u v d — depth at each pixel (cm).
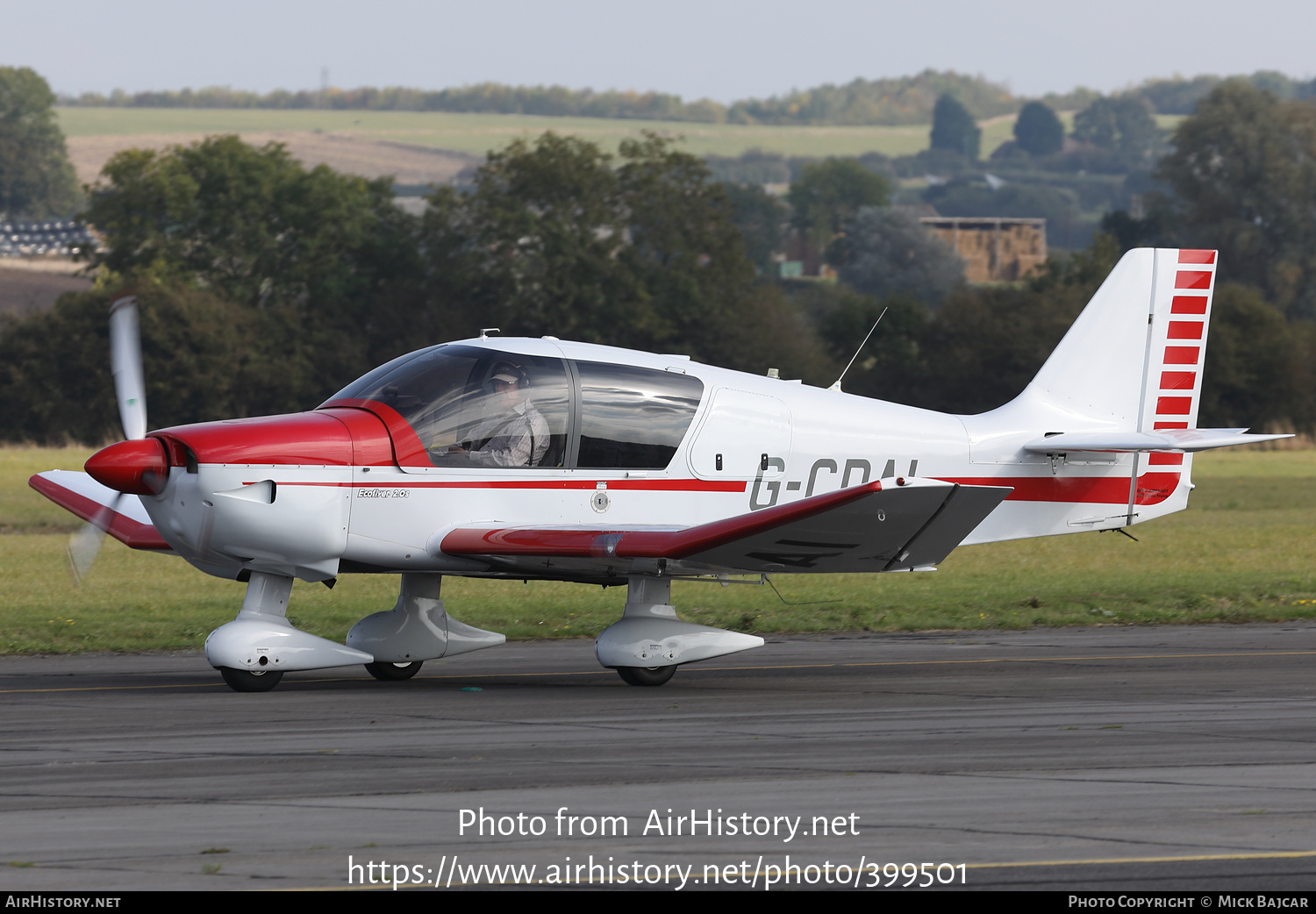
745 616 4188
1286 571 5603
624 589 5056
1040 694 2973
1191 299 3791
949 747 2389
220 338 16550
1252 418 18338
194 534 2950
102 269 19312
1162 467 3772
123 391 3253
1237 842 1822
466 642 3312
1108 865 1733
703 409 3275
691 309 18162
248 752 2328
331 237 18475
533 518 3117
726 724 2612
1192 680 3162
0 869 1695
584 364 3184
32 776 2144
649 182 18362
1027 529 3672
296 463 2938
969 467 3591
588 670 3400
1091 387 3741
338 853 1766
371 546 3022
